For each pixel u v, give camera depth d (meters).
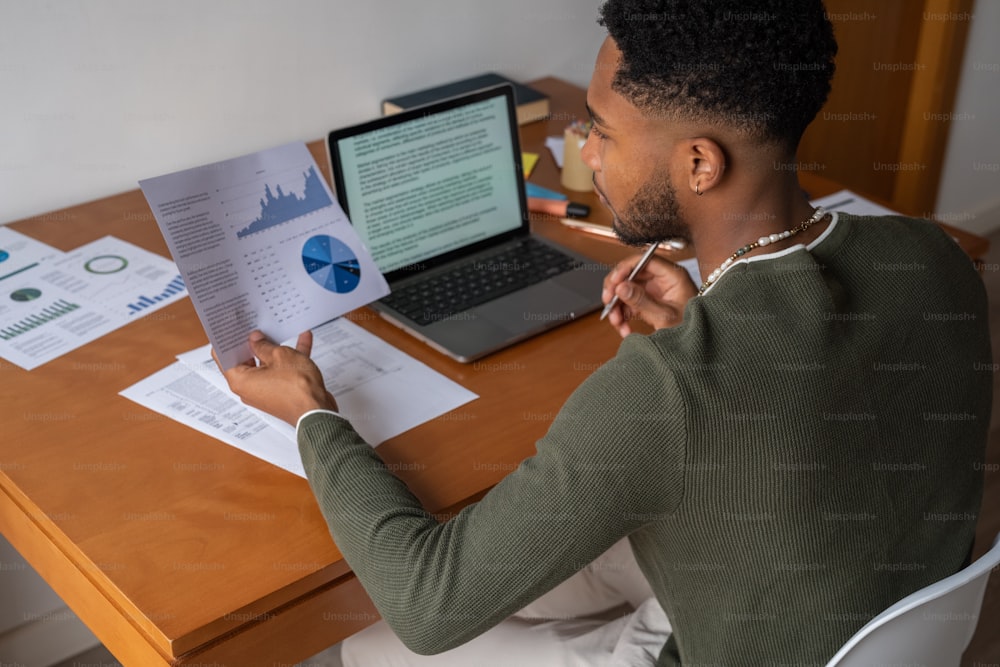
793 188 0.85
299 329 1.16
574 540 0.79
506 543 0.81
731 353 0.76
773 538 0.78
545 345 1.26
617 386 0.77
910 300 0.83
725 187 0.83
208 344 1.25
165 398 1.14
